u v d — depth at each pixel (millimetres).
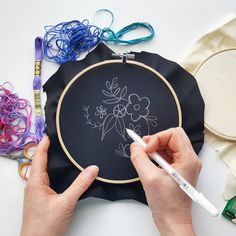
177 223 607
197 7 744
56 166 686
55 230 639
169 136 630
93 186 687
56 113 690
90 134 690
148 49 741
